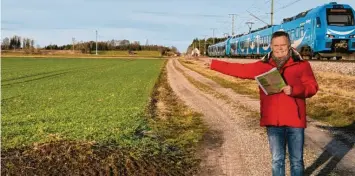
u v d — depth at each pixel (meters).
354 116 13.33
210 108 17.69
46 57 120.06
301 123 5.53
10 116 14.18
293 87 5.32
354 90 19.08
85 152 8.72
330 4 30.33
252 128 12.50
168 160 8.79
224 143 10.59
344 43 29.67
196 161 8.91
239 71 5.89
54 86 28.08
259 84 5.49
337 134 11.25
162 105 18.80
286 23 38.62
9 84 29.81
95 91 24.27
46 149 8.88
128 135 10.76
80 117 13.76
